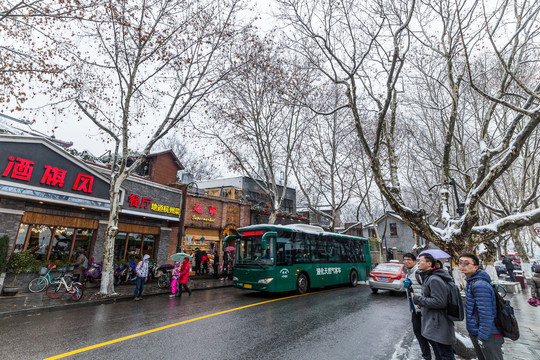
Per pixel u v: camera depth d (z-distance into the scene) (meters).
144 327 6.52
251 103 17.48
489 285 3.28
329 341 5.78
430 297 3.68
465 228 7.48
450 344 3.60
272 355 4.94
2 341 5.45
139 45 11.37
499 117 13.95
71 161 12.11
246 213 22.33
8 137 10.28
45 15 8.58
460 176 19.30
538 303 6.02
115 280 13.42
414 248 20.56
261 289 11.10
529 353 5.10
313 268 13.27
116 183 11.27
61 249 12.42
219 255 19.81
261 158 18.03
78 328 6.42
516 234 17.33
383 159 21.12
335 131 20.47
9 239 10.67
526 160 13.88
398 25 9.21
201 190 23.83
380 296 12.16
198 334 6.03
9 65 9.49
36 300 9.35
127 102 11.40
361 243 17.73
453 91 8.75
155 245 16.61
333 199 19.98
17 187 10.42
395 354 5.00
